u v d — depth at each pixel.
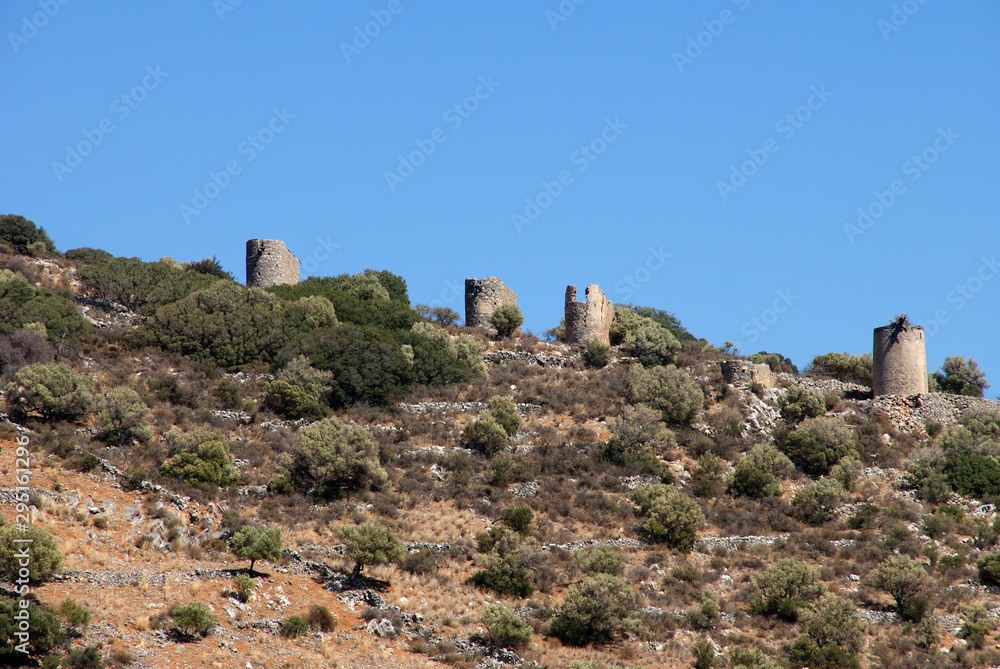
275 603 140.12
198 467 177.88
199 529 162.38
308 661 127.25
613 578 156.25
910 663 149.88
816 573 169.62
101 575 136.75
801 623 158.75
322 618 138.25
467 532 177.38
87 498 160.75
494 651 139.50
